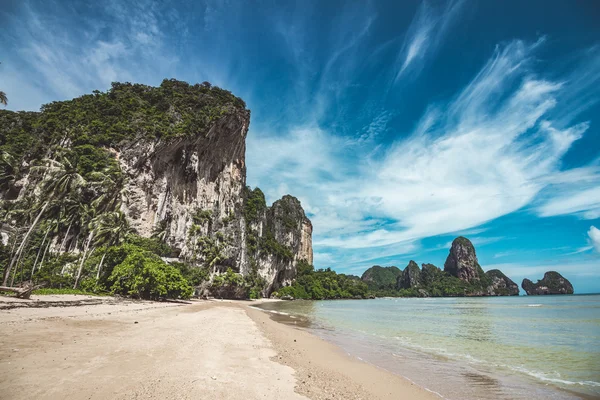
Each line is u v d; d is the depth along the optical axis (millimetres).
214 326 17922
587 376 11664
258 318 28953
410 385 10062
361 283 147750
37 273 33719
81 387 6137
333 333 22531
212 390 6910
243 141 91500
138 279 32031
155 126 59969
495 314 45250
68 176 34406
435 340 20391
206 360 9461
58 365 7336
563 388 10094
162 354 9477
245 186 104438
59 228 43688
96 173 46781
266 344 14203
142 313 20266
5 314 13672
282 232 132125
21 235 38625
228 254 73688
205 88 86688
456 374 11742
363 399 8148
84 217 42906
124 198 51688
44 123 56812
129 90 73062
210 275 64812
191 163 66062
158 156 58562
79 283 34469
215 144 76875
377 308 61000
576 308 59656
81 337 10664
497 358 14883
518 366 13266
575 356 15477
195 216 66875
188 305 33906
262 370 9328
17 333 10219
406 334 23094
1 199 45438
